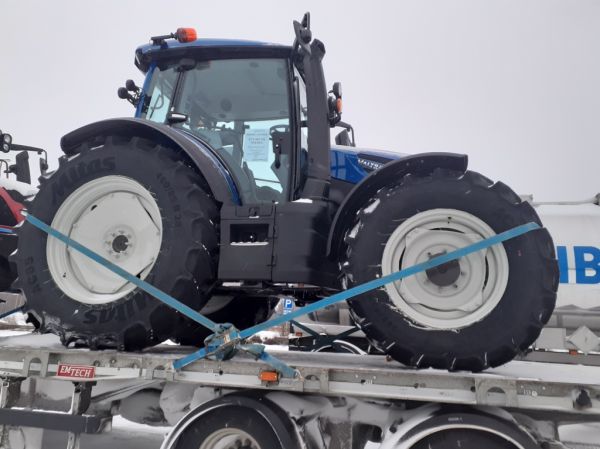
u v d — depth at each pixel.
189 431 2.09
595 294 4.12
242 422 2.02
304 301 3.49
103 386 2.41
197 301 2.32
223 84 2.96
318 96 2.62
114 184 2.50
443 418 1.83
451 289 2.07
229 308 3.50
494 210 2.05
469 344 1.97
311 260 2.29
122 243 2.46
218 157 2.74
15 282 2.49
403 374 1.88
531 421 1.94
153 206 2.41
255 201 2.76
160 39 2.97
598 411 1.69
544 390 1.75
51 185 2.54
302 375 1.97
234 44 2.89
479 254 2.06
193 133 2.95
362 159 2.97
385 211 2.15
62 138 2.63
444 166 2.22
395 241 2.12
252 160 2.82
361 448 2.17
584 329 3.53
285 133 2.77
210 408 2.06
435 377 1.85
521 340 1.94
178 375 2.10
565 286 4.18
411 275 2.09
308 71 2.64
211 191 2.55
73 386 2.48
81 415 2.21
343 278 2.37
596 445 2.15
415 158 2.18
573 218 4.32
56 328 2.37
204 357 2.09
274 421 1.93
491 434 1.81
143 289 2.25
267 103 2.89
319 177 2.55
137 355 2.18
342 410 2.14
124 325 2.26
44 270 2.45
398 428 1.92
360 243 2.14
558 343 3.67
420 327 2.03
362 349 5.30
